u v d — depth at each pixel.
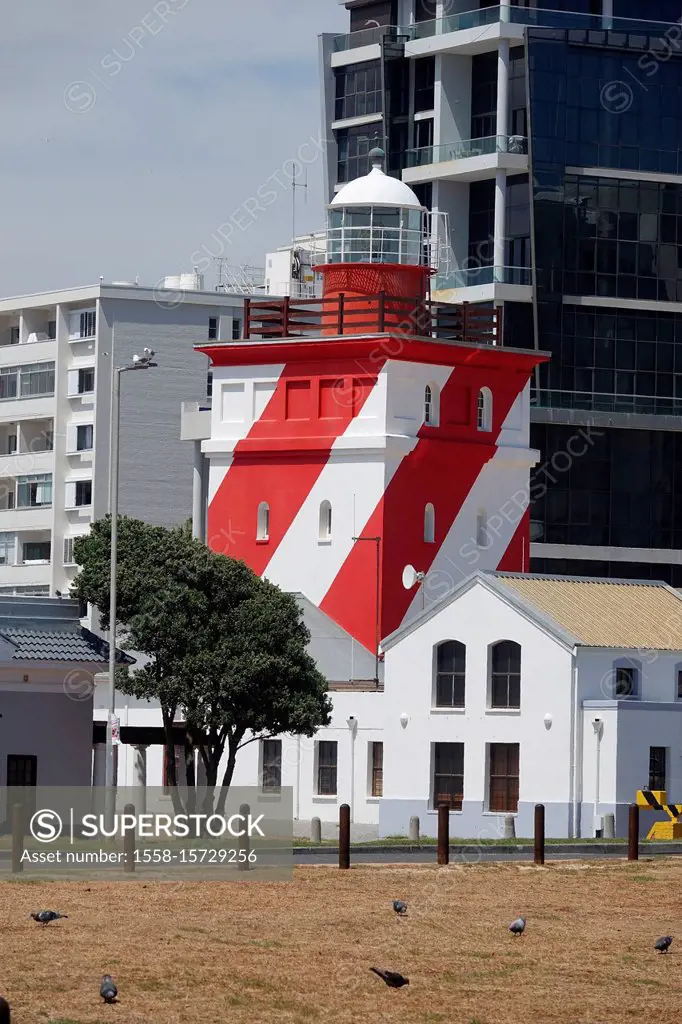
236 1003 76.00
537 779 168.62
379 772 186.50
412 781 176.00
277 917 92.62
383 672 190.12
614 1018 77.19
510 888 104.88
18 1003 73.94
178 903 95.06
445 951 86.88
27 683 152.12
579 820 166.38
